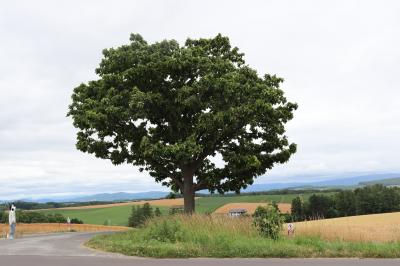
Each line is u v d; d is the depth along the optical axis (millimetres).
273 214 17453
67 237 24750
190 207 30703
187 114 30109
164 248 14492
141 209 82500
